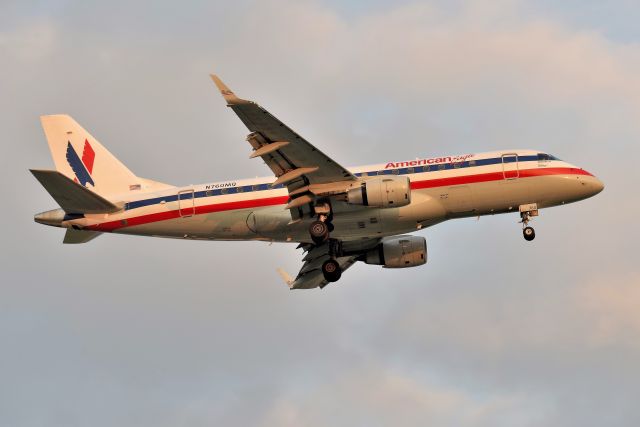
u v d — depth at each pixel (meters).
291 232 152.88
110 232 157.62
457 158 151.38
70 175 165.00
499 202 150.75
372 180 145.12
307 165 143.50
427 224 151.62
